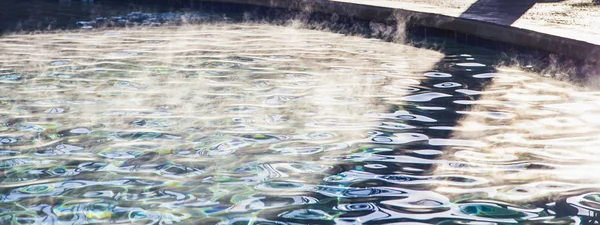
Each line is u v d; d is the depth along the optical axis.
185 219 2.60
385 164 3.24
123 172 3.11
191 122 3.94
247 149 3.45
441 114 4.17
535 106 4.38
